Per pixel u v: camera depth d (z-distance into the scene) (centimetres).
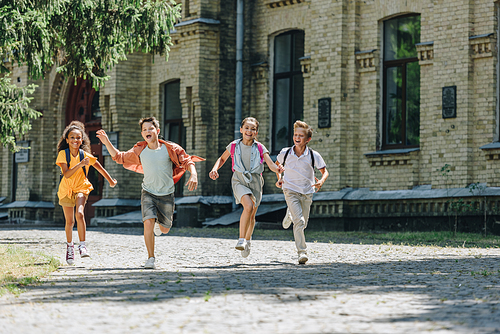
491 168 1669
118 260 948
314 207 1958
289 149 913
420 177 1806
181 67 2272
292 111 2170
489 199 1631
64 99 2775
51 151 2806
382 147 1916
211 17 2230
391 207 1825
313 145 2002
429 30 1802
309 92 2052
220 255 1031
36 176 2798
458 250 1141
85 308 513
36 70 1459
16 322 459
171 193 854
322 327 433
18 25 1367
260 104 2220
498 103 1684
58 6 1436
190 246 1232
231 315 479
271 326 437
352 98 1944
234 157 877
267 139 2203
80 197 898
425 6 1811
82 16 1479
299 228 890
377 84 1916
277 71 2205
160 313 488
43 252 1074
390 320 458
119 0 1524
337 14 1953
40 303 541
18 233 1650
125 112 2433
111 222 2333
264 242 1345
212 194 2223
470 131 1705
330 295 574
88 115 2706
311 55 2016
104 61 1584
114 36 1539
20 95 1560
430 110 1786
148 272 772
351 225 1908
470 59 1709
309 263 895
